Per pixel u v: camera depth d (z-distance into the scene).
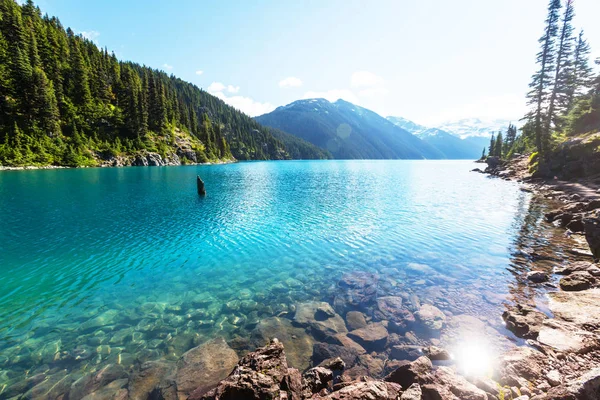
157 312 12.26
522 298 12.64
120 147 111.50
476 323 10.75
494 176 83.38
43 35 119.50
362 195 46.03
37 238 22.23
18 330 10.89
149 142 124.31
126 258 18.61
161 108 139.50
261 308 12.53
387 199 41.97
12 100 88.88
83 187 49.03
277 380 6.89
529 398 6.54
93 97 124.62
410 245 20.95
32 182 52.97
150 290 14.35
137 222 27.38
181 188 51.75
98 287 14.66
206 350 9.45
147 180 63.34
